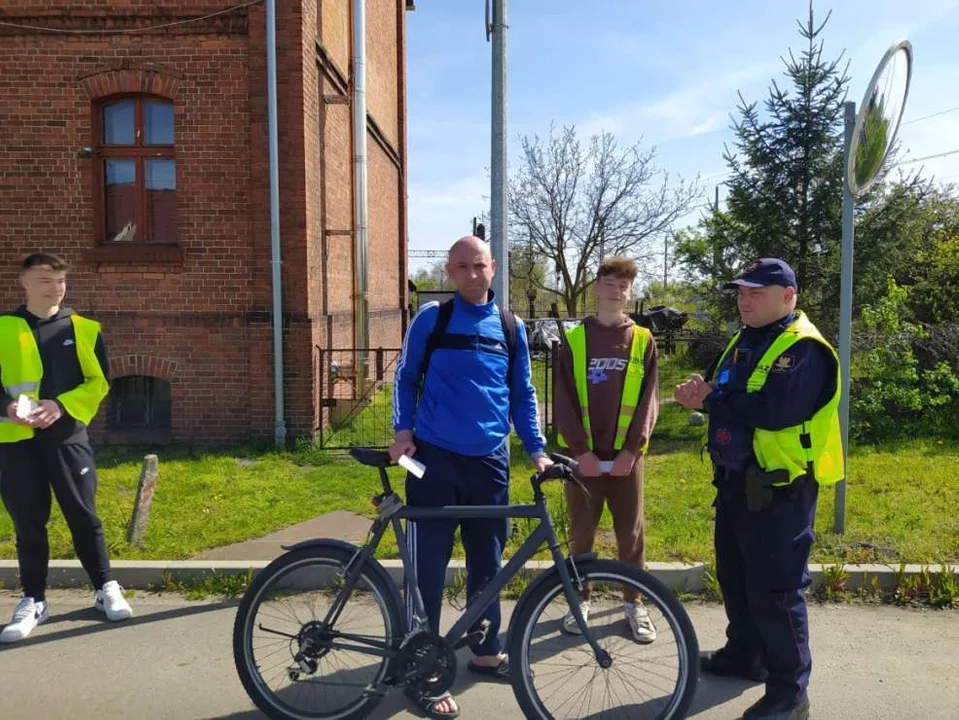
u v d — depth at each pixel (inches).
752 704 134.7
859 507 233.3
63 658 152.0
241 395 346.6
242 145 341.7
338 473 294.7
